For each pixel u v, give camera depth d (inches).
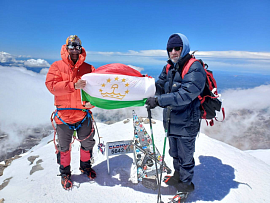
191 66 82.7
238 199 99.4
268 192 105.0
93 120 112.3
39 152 166.4
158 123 205.9
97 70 94.7
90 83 90.0
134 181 114.3
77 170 126.0
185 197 97.7
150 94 92.6
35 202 97.9
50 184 112.2
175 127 91.6
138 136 147.5
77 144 168.4
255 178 117.2
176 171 106.1
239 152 154.9
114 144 120.3
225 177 117.1
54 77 95.3
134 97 93.0
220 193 103.9
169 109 86.9
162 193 104.1
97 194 103.0
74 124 104.7
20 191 109.6
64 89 89.5
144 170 117.3
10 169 146.5
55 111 103.6
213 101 88.0
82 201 98.2
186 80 82.4
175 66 90.9
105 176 119.1
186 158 94.2
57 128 104.3
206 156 140.9
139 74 96.0
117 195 102.4
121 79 89.6
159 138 171.0
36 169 133.6
